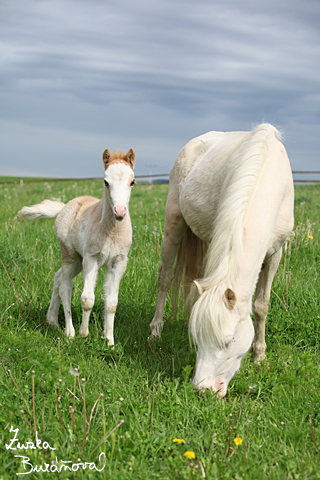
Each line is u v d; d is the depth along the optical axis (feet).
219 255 9.70
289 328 14.10
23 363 9.84
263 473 7.16
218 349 9.04
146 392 9.82
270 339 13.70
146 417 8.71
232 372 9.69
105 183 12.42
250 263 9.82
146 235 22.62
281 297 15.67
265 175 10.87
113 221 12.70
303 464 7.55
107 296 13.26
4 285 16.61
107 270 13.50
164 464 7.43
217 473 7.11
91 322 14.80
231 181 10.82
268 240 10.50
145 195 46.62
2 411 8.58
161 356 12.19
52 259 18.95
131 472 7.07
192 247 15.46
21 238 22.00
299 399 9.60
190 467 7.17
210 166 13.20
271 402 9.62
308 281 16.78
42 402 8.84
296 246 20.53
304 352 11.98
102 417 8.29
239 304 9.43
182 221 15.33
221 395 9.30
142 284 17.28
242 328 9.62
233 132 15.02
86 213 13.93
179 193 15.07
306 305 15.11
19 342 11.32
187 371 9.77
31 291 16.03
